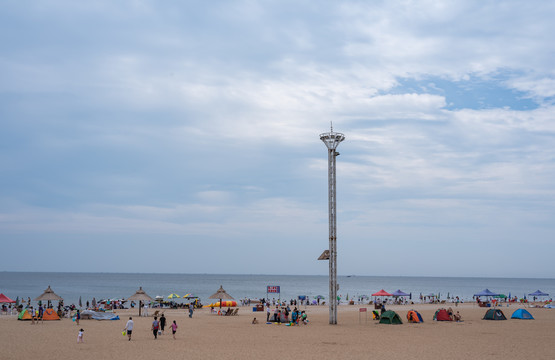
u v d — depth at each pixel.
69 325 38.94
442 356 24.92
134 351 25.48
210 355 24.52
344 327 39.34
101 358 23.22
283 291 174.50
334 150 41.38
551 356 25.33
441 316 47.00
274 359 23.53
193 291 155.12
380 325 41.28
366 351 26.25
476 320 47.75
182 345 27.98
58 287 172.50
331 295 41.91
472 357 24.77
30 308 44.75
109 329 36.12
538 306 75.06
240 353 25.23
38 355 23.84
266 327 39.16
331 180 41.38
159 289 169.25
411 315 44.91
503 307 72.69
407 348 27.50
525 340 31.73
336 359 23.69
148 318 47.59
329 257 41.84
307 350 26.44
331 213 41.84
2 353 24.34
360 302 93.62
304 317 41.91
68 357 23.39
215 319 47.19
